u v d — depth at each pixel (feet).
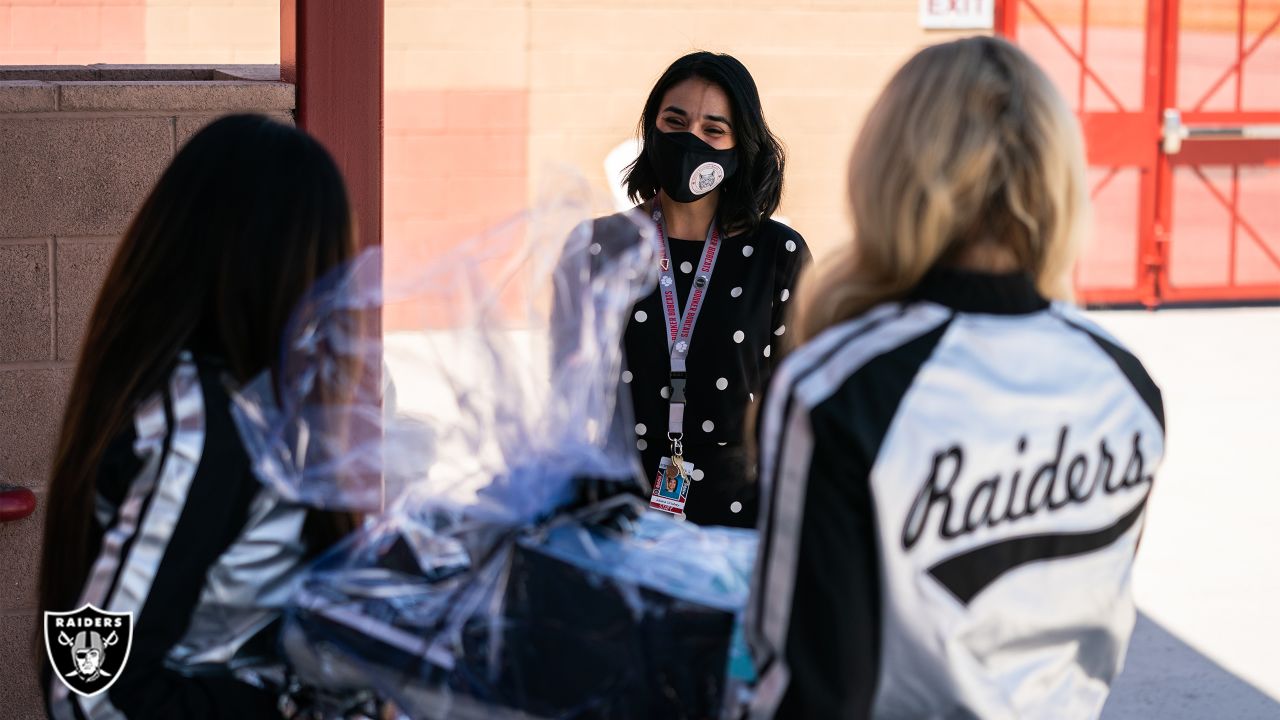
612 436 5.29
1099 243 28.63
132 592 4.56
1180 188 28.68
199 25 24.21
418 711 4.70
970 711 4.45
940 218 4.54
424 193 24.11
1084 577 4.66
